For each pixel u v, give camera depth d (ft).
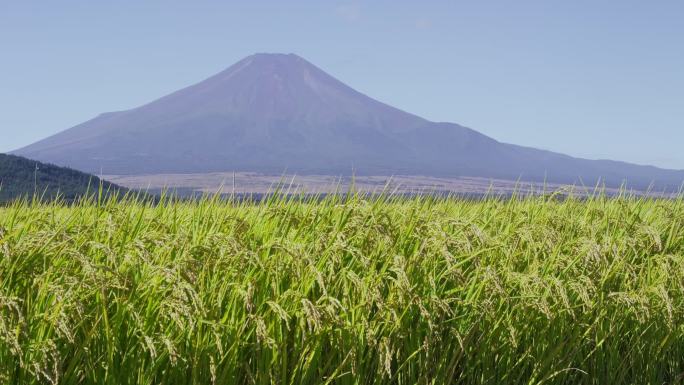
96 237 16.35
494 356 19.07
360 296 16.43
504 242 19.77
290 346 15.98
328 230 18.38
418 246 18.58
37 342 12.76
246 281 14.76
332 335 15.48
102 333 13.85
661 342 21.90
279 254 15.98
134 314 13.47
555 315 18.97
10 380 12.53
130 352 13.69
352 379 16.17
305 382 15.31
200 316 13.91
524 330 19.39
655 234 21.89
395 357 17.35
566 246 21.91
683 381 22.33
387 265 17.11
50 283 13.28
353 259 17.33
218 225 17.54
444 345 17.94
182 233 16.39
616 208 28.19
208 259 14.98
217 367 14.37
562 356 19.88
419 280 17.67
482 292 18.30
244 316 14.70
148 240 15.66
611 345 21.12
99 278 12.87
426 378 16.72
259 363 14.70
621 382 21.33
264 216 18.78
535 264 19.81
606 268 21.13
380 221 18.81
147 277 14.14
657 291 20.45
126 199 20.29
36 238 13.79
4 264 13.46
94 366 13.74
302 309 14.53
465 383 18.76
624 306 21.24
